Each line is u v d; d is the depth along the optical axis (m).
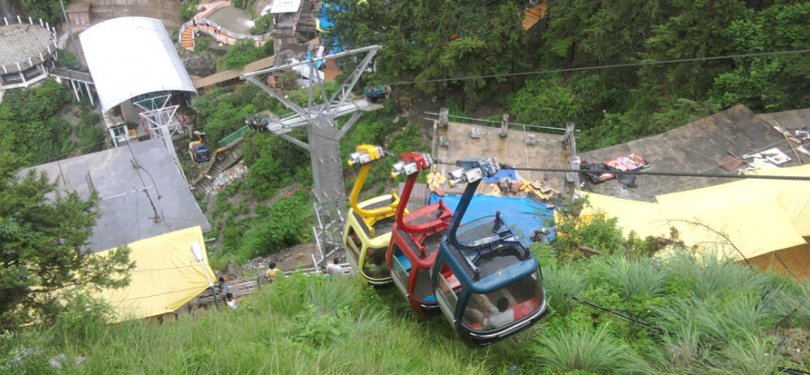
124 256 12.54
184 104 51.31
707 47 25.81
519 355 9.57
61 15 67.25
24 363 7.54
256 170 38.31
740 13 25.14
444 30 33.47
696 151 22.72
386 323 9.78
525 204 21.41
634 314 9.93
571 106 32.19
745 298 9.34
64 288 11.79
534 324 9.08
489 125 34.81
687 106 25.11
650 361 8.70
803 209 17.11
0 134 52.66
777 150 21.77
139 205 28.16
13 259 11.02
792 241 15.59
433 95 37.69
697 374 8.06
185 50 59.25
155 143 32.44
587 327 9.31
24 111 53.66
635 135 27.94
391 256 10.64
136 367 7.45
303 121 21.92
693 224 16.41
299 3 53.81
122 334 9.05
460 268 8.48
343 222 23.39
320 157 22.33
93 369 7.61
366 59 21.81
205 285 19.78
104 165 30.73
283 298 11.14
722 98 25.34
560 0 33.09
